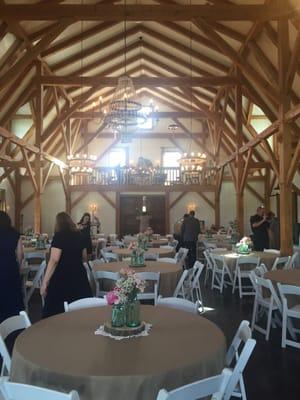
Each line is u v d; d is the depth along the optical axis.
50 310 3.75
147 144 18.14
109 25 10.57
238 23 8.65
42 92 11.59
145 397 1.88
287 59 7.53
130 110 7.82
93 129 17.94
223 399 2.19
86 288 3.90
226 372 1.85
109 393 1.87
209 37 8.61
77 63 12.04
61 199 16.95
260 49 8.70
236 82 11.17
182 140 18.09
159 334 2.49
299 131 9.54
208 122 16.70
